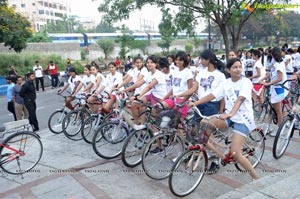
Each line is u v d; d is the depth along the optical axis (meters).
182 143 4.59
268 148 5.46
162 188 4.28
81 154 5.71
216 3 14.16
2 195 4.29
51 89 18.27
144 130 4.95
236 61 3.77
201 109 4.46
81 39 44.69
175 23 15.59
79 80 7.40
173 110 4.41
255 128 4.28
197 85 4.56
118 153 5.43
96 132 5.21
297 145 5.55
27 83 8.01
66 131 6.63
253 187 3.66
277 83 5.70
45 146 6.30
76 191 4.28
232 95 3.88
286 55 8.45
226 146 4.24
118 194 4.14
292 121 5.05
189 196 4.01
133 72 7.34
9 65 22.31
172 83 5.19
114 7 14.86
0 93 17.02
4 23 18.09
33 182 4.64
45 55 27.36
